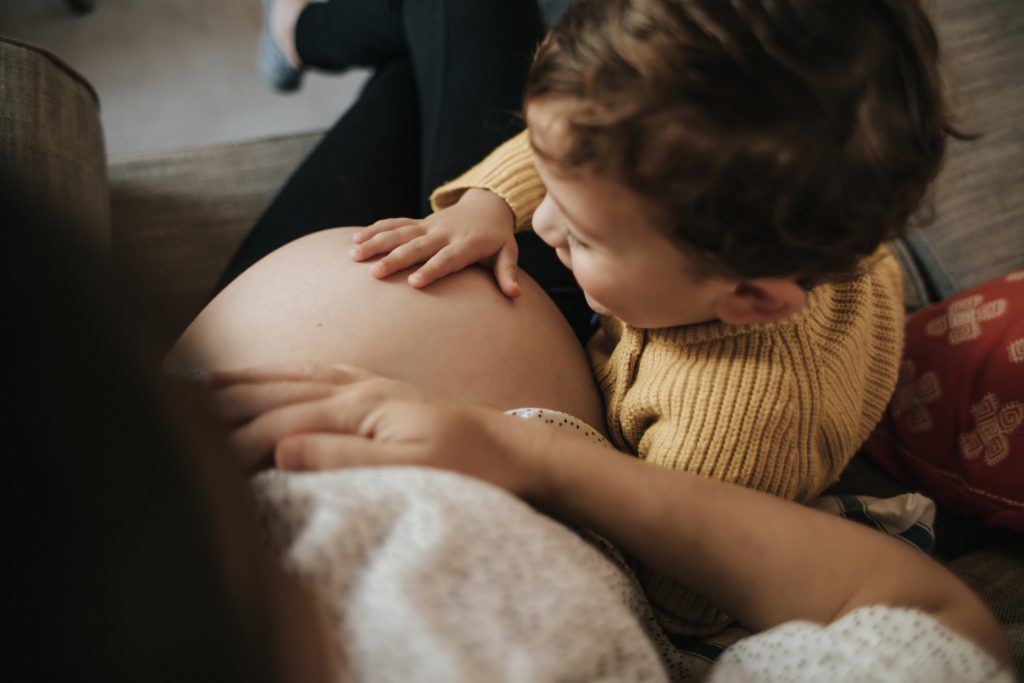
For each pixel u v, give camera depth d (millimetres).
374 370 565
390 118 967
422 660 314
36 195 227
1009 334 719
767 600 465
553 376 637
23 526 194
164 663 213
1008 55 960
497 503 380
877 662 406
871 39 437
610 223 481
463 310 621
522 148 744
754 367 557
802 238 464
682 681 539
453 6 885
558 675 336
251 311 608
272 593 260
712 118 426
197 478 222
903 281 919
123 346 214
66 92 758
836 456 636
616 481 467
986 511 706
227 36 1762
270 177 1079
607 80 448
